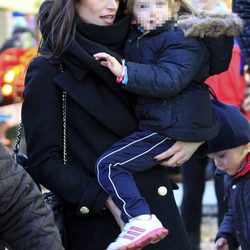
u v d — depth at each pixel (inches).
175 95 249.1
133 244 235.0
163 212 251.1
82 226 251.1
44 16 244.8
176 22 253.6
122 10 258.5
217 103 303.3
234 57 415.2
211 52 252.4
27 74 249.3
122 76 240.4
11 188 204.1
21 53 576.7
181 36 248.8
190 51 247.1
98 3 245.4
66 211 252.2
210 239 511.8
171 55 247.3
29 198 207.5
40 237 209.3
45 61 246.8
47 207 213.5
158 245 249.8
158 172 253.6
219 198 405.7
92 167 245.9
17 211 206.5
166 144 249.0
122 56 255.3
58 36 239.1
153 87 242.1
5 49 585.6
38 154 244.4
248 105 416.8
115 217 245.3
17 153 254.1
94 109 243.4
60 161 245.6
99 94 245.3
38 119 244.1
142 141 247.9
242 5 354.9
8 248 219.0
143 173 250.4
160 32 253.0
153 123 247.9
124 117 247.8
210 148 299.0
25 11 733.3
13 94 568.1
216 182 404.8
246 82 417.4
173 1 253.3
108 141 247.4
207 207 576.7
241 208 296.8
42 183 247.1
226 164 299.7
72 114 245.3
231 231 315.0
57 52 240.8
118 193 240.5
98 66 242.5
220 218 407.2
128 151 245.9
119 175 242.8
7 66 570.3
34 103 244.8
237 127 297.0
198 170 436.1
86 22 248.4
